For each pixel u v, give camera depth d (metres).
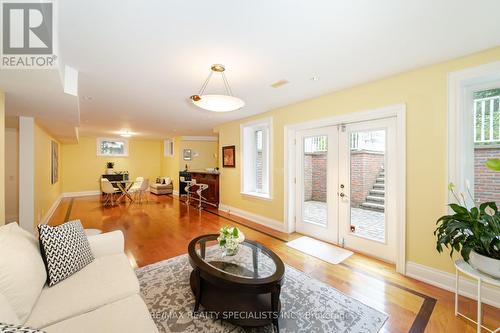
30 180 3.60
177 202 6.94
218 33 1.76
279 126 4.09
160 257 2.90
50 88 2.16
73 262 1.64
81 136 8.12
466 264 1.73
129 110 4.23
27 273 1.29
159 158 10.03
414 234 2.46
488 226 1.56
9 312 1.02
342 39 1.85
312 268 2.66
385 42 1.89
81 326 1.18
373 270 2.62
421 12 1.51
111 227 4.24
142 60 2.20
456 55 2.12
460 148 2.16
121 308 1.33
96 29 1.68
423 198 2.39
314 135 3.62
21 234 1.57
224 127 5.66
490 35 1.78
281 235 3.84
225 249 2.19
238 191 5.21
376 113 2.75
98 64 2.28
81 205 6.39
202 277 1.82
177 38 1.83
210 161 8.71
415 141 2.44
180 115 4.67
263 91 3.15
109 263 1.83
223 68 2.38
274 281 1.63
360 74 2.56
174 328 1.69
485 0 1.40
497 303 1.95
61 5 1.41
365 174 3.04
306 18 1.58
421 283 2.35
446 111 2.23
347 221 3.24
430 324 1.76
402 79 2.53
